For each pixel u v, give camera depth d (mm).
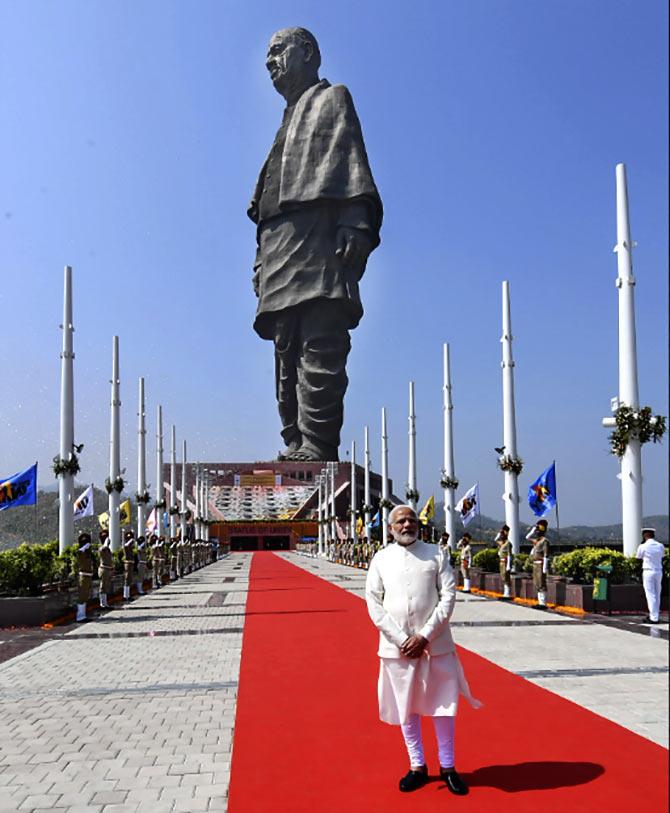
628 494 22812
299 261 162000
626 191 24172
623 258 23938
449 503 40219
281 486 151625
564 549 35375
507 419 31531
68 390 28969
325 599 25875
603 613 19875
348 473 151375
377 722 8945
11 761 7668
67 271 29672
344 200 160625
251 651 14523
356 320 166750
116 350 38094
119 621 20578
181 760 7621
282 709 9719
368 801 6355
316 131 163750
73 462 28406
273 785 6836
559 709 9250
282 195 162375
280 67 171000
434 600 6941
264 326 167250
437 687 6770
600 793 6359
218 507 146375
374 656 13711
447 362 41094
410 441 48906
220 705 10031
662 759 7258
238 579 40281
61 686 11492
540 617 19125
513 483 31156
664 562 20562
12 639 17250
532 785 6590
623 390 23359
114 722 9203
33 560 20594
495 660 12664
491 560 29438
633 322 23625
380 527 67688
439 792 6500
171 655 14281
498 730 8359
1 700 10547
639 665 12156
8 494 25391
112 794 6676
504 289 32125
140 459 45781
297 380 166375
